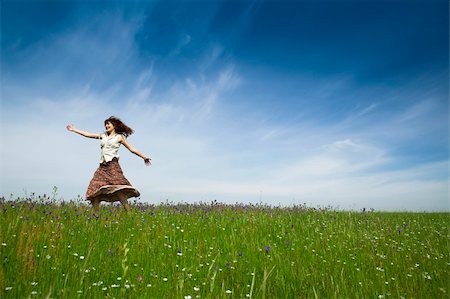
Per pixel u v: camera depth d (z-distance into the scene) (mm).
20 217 6520
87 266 4312
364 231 8562
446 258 5969
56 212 7688
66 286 3627
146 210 9406
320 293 3992
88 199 8672
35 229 5434
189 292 3768
